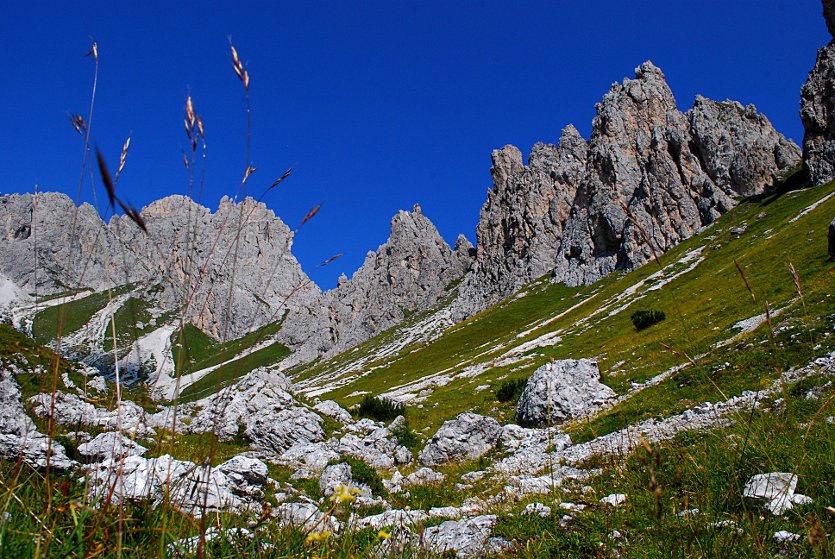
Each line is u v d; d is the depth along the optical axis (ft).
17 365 41.14
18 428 34.22
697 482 19.63
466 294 579.48
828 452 20.63
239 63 8.82
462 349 358.64
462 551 23.79
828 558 14.78
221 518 15.08
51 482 13.24
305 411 94.48
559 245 511.81
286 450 86.12
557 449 69.10
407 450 86.84
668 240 375.25
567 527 23.82
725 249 282.77
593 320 269.23
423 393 209.77
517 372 197.36
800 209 276.62
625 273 382.42
